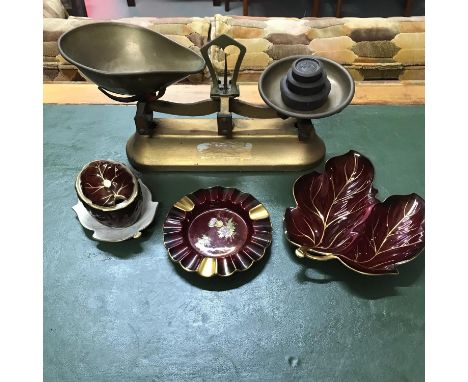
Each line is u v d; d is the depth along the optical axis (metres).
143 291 0.79
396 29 1.13
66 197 0.91
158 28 1.15
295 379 0.71
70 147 0.97
